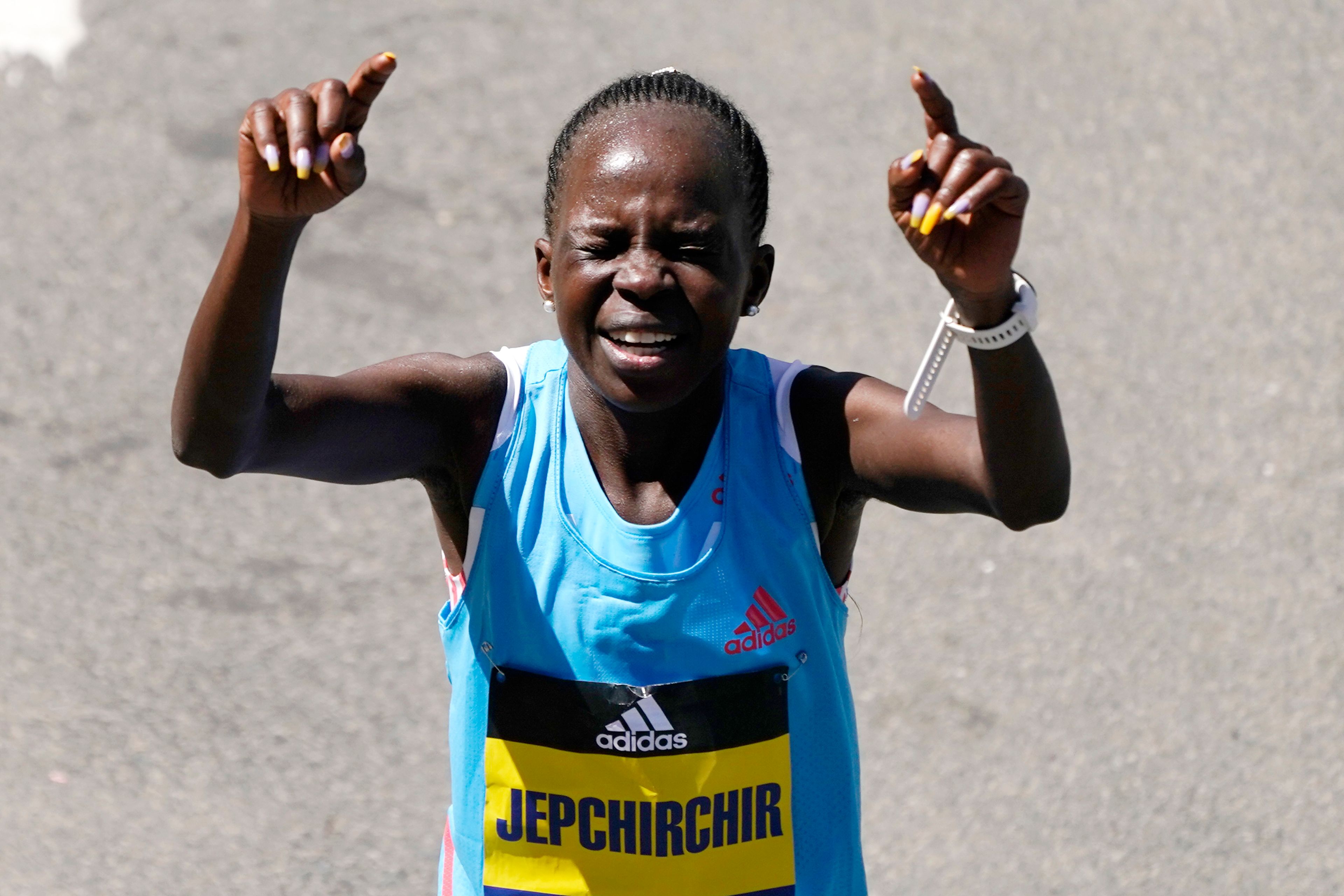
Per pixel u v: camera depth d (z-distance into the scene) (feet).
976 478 24.97
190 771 49.75
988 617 55.93
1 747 50.21
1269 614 55.93
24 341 68.39
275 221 22.80
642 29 89.20
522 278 72.54
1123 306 71.00
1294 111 82.99
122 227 75.05
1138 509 60.59
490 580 26.71
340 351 67.56
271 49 87.15
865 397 26.32
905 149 80.38
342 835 47.80
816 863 27.86
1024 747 50.88
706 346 24.47
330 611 56.18
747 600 26.35
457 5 91.04
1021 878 46.47
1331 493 61.05
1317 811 48.60
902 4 91.20
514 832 27.27
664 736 26.35
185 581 57.26
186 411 24.34
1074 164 79.61
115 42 86.94
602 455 26.27
